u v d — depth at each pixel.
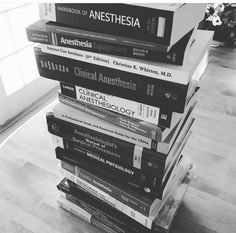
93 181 0.93
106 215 0.99
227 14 2.38
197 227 1.08
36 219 1.12
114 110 0.74
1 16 1.57
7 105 1.69
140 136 0.74
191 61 0.60
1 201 1.19
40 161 1.38
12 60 1.70
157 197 0.82
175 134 0.76
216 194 1.21
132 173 0.81
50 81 1.98
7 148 1.46
